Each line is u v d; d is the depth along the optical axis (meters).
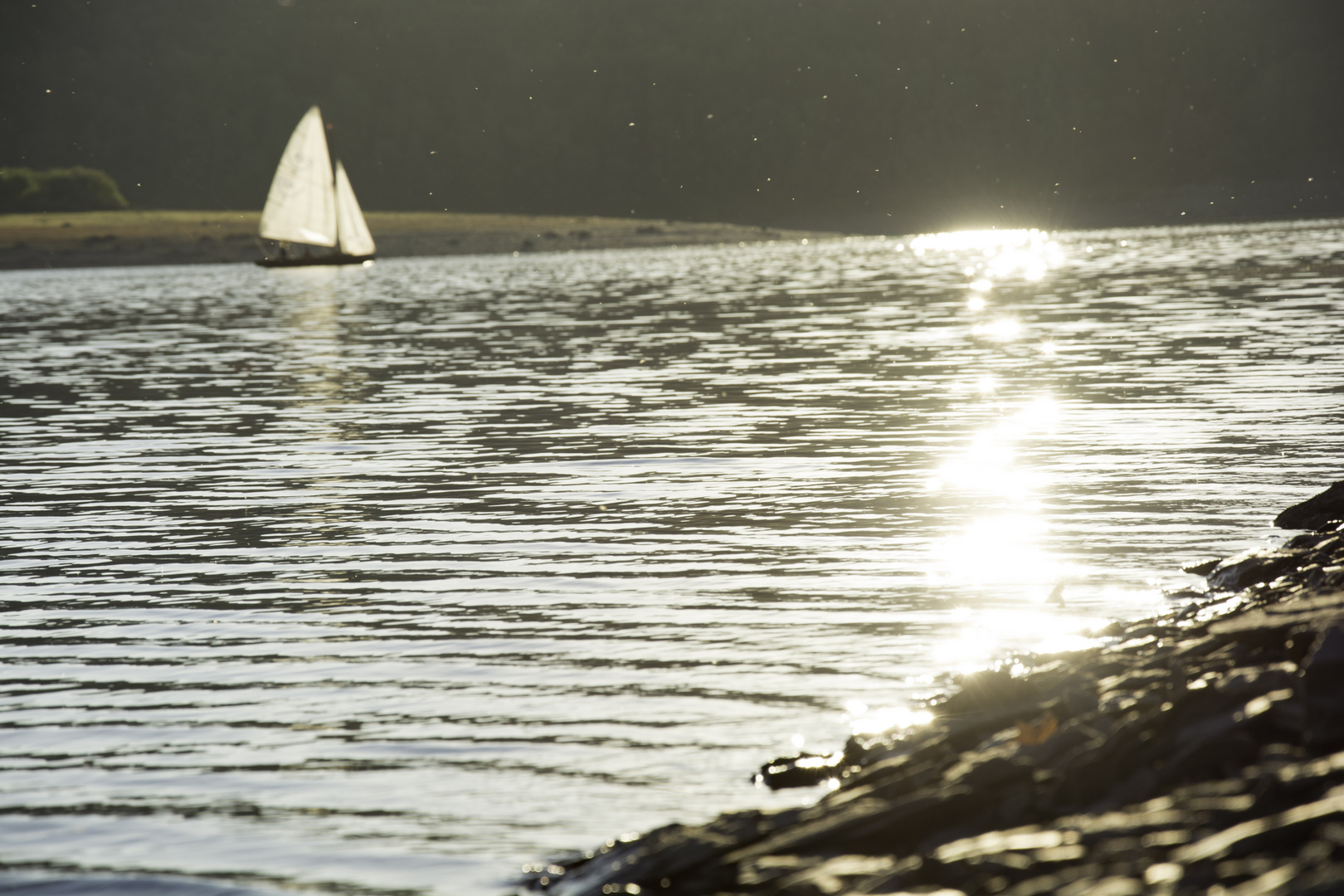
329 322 115.88
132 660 26.92
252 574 33.38
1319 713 15.83
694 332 96.94
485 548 35.47
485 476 45.66
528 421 57.44
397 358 85.25
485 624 28.59
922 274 167.75
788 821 17.20
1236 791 15.02
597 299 134.75
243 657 26.86
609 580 31.81
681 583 31.31
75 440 56.06
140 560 35.19
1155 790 15.92
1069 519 36.09
